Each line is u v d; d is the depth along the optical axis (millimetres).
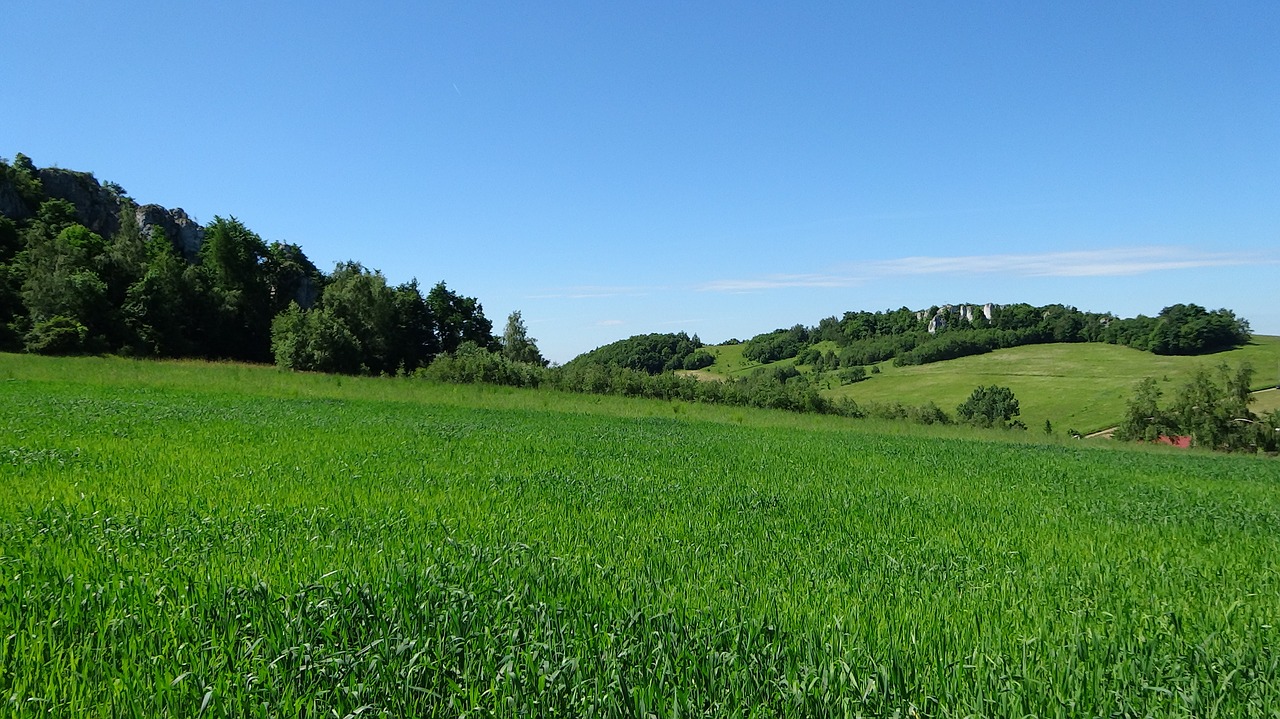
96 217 98188
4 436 15023
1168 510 13406
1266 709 4332
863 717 3947
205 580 5512
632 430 26203
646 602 5668
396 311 85062
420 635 4613
